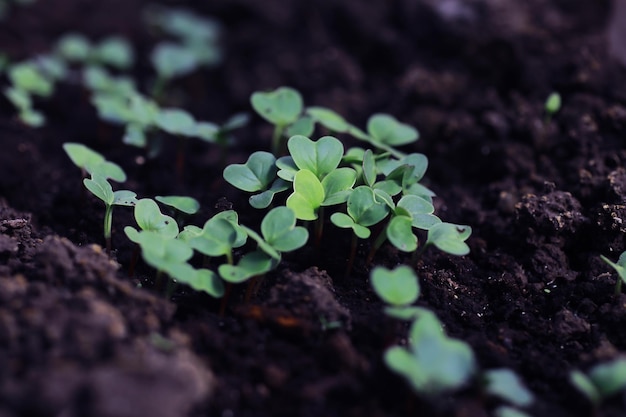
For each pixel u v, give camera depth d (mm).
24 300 341
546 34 509
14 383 316
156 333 345
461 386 345
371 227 400
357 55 570
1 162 459
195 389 323
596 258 400
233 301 375
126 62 560
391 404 339
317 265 396
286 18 600
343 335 354
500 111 479
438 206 442
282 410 338
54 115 534
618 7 532
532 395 350
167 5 642
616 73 481
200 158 490
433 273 399
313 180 374
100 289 354
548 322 381
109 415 304
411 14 560
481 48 511
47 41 588
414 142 481
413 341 326
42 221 435
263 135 501
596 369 331
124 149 491
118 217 417
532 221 408
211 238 360
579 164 442
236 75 572
